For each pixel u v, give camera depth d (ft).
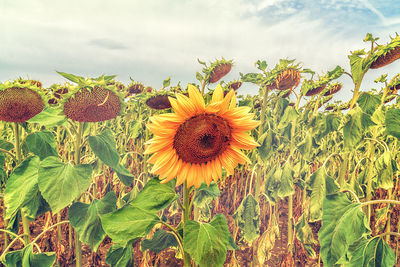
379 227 6.30
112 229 3.48
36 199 4.74
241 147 3.40
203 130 3.24
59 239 7.23
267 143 5.57
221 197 7.45
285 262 6.63
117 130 10.17
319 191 5.37
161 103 5.03
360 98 5.17
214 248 3.36
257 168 5.95
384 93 5.32
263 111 5.68
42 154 5.11
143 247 4.58
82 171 4.52
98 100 4.08
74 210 4.78
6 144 5.53
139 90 8.12
